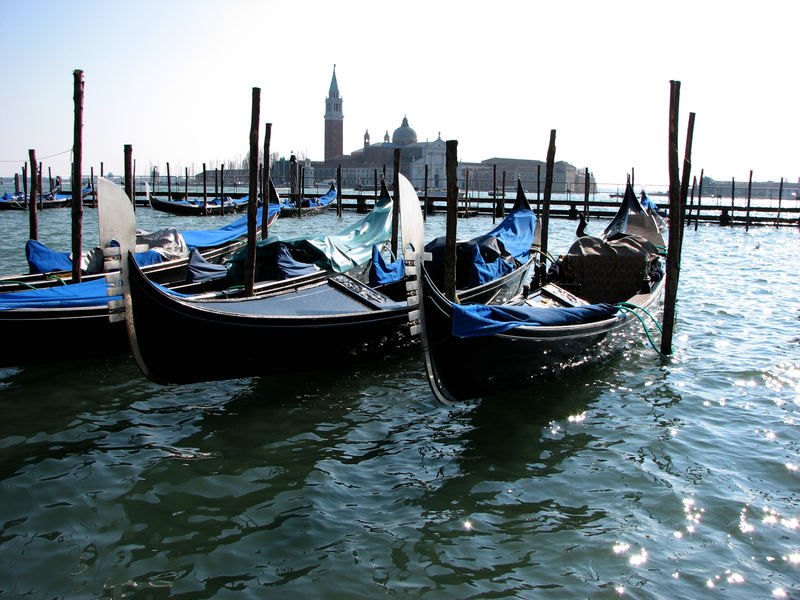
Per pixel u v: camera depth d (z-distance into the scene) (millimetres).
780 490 6031
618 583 4785
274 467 6543
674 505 5793
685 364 9625
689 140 14281
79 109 11117
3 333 8383
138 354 7324
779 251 25219
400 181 6789
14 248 22094
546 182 14758
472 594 4688
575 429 7430
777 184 136000
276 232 31422
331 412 7934
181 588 4758
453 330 7180
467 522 5586
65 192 50594
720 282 17156
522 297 10547
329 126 159500
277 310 9117
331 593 4699
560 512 5730
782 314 12953
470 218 42562
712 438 7137
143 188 66500
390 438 7234
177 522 5574
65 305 8758
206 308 7797
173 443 7051
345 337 9250
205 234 16344
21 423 7461
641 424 7535
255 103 10266
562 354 8562
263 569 4973
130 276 7047
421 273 6949
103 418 7652
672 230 9766
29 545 5215
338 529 5488
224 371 8258
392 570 4957
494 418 7746
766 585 4762
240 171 122438
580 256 11586
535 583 4805
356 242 15258
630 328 10094
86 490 6051
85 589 4730
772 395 8375
